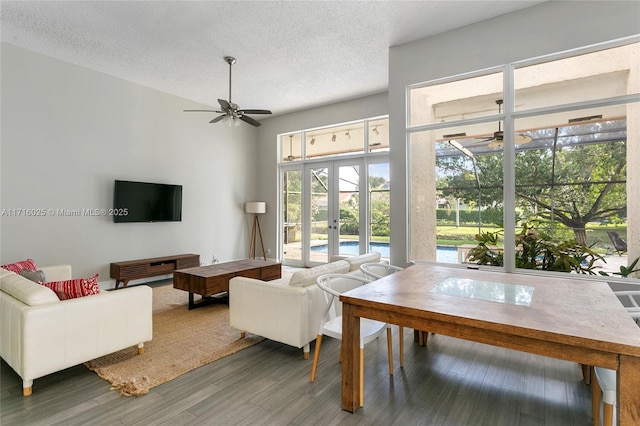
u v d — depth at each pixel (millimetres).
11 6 3211
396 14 3455
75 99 4523
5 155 3947
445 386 2277
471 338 1618
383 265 3152
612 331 1392
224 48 4094
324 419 1906
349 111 6125
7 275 2570
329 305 2371
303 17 3463
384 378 2385
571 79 3322
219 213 6543
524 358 2727
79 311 2289
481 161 3781
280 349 2879
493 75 3691
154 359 2633
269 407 2018
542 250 3480
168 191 5531
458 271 2715
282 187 7203
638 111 3102
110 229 4898
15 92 4004
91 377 2371
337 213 6473
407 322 1795
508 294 1984
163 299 4371
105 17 3414
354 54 4301
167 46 4027
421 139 4121
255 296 2883
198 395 2145
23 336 2059
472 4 3324
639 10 2963
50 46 4023
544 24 3322
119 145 4996
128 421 1873
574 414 1964
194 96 5840
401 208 4129
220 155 6578
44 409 1978
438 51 3857
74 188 4523
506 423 1879
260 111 4273
